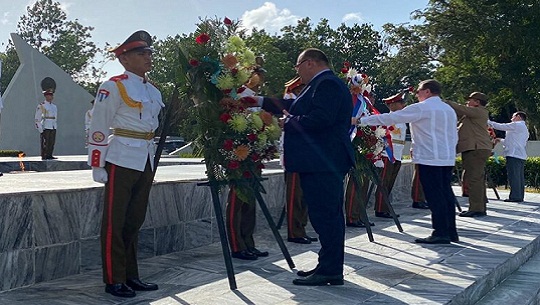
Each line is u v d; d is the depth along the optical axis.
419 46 33.41
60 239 4.94
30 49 26.69
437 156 6.65
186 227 6.36
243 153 4.92
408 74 35.19
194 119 5.00
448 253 6.15
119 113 4.48
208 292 4.56
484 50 31.23
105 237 4.47
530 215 9.41
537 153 28.05
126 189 4.51
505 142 11.70
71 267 5.05
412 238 7.16
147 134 4.61
